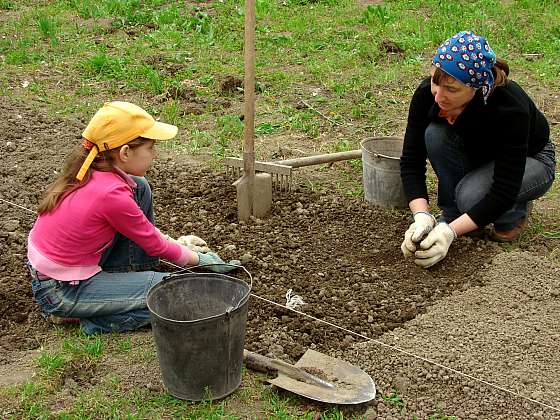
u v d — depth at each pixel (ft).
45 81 25.27
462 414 11.14
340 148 20.70
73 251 12.34
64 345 12.35
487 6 33.32
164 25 31.27
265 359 11.86
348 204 17.57
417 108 15.38
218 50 28.81
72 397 11.32
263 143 21.15
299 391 11.27
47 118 22.09
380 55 27.89
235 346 11.07
